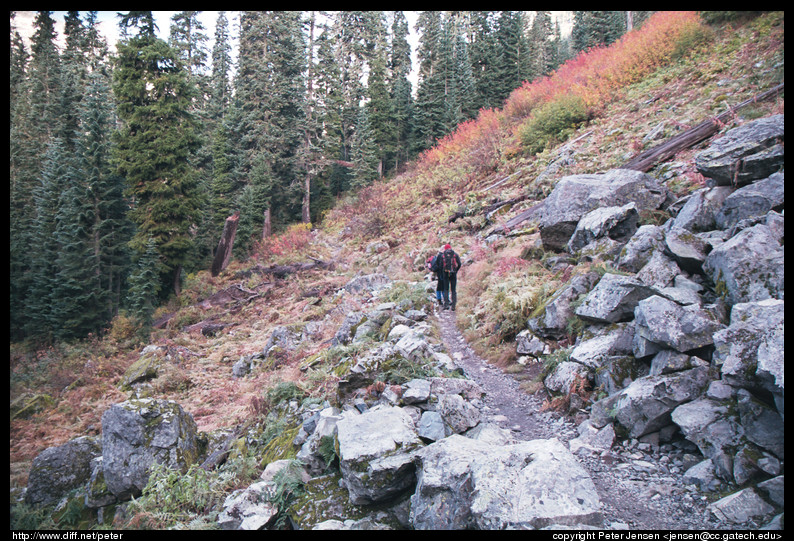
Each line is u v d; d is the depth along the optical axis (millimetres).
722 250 5398
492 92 46938
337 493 4422
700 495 3637
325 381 7941
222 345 15898
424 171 33312
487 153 25875
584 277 7516
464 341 9266
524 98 30531
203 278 26078
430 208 25828
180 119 25688
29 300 22500
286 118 42406
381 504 4148
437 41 51500
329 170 44844
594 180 10773
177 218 24906
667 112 16250
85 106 24344
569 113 22547
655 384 4570
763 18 19609
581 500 3252
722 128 11688
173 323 19953
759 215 6168
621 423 4715
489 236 15828
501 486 3367
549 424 5426
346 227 31719
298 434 5957
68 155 25172
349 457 4250
